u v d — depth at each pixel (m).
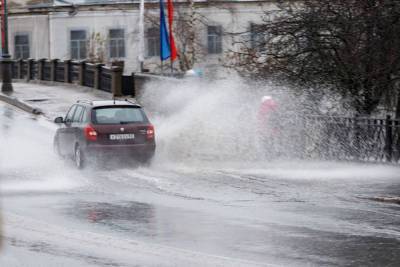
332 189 30.11
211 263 17.70
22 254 18.73
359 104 41.47
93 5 105.00
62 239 20.66
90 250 19.20
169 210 25.55
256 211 25.33
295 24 41.66
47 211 25.36
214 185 31.45
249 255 18.64
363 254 18.80
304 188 30.48
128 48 103.56
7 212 25.16
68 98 69.94
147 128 37.00
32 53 109.31
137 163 36.78
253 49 46.06
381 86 40.38
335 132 39.59
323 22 40.72
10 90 74.56
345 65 40.38
